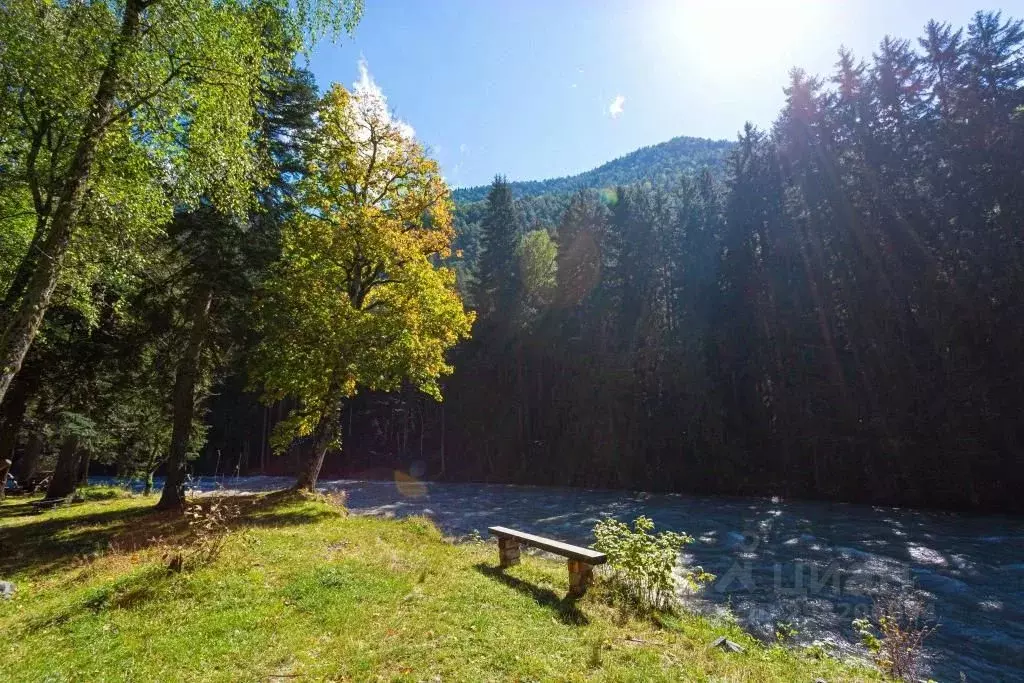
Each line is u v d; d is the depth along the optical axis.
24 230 13.12
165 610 5.99
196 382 18.00
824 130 35.72
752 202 39.19
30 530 13.38
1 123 10.41
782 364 34.78
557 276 50.34
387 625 5.57
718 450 35.56
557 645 5.23
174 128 10.09
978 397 25.19
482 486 42.97
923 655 7.82
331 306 16.38
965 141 28.38
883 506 26.03
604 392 42.44
